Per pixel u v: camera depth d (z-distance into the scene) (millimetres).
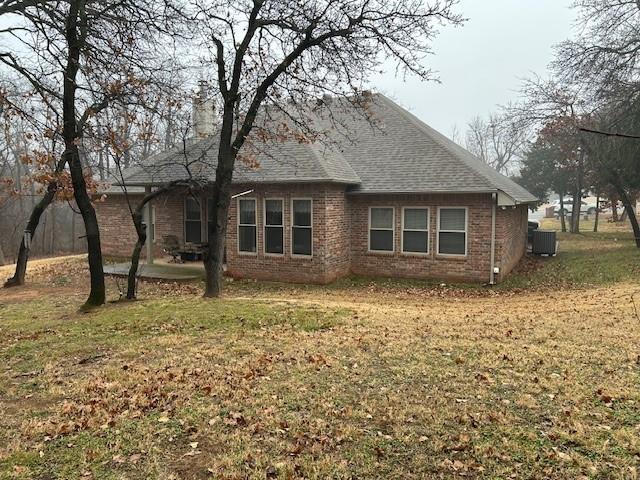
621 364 6102
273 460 3877
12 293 14195
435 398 5047
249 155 14031
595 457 3799
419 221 15594
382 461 3830
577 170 29875
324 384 5516
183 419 4664
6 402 5320
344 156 17344
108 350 7344
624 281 14367
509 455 3867
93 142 12336
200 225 18891
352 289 14625
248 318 8961
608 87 17328
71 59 9766
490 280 14766
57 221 40375
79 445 4191
